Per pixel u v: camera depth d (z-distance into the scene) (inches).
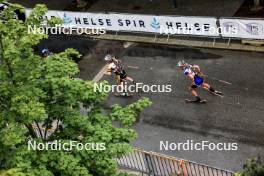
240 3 859.4
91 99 430.3
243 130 631.8
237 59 748.0
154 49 818.8
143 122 685.9
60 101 430.0
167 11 900.0
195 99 695.7
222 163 600.1
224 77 720.3
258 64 727.1
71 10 978.1
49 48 887.1
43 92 403.2
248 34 751.7
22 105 375.9
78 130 430.3
